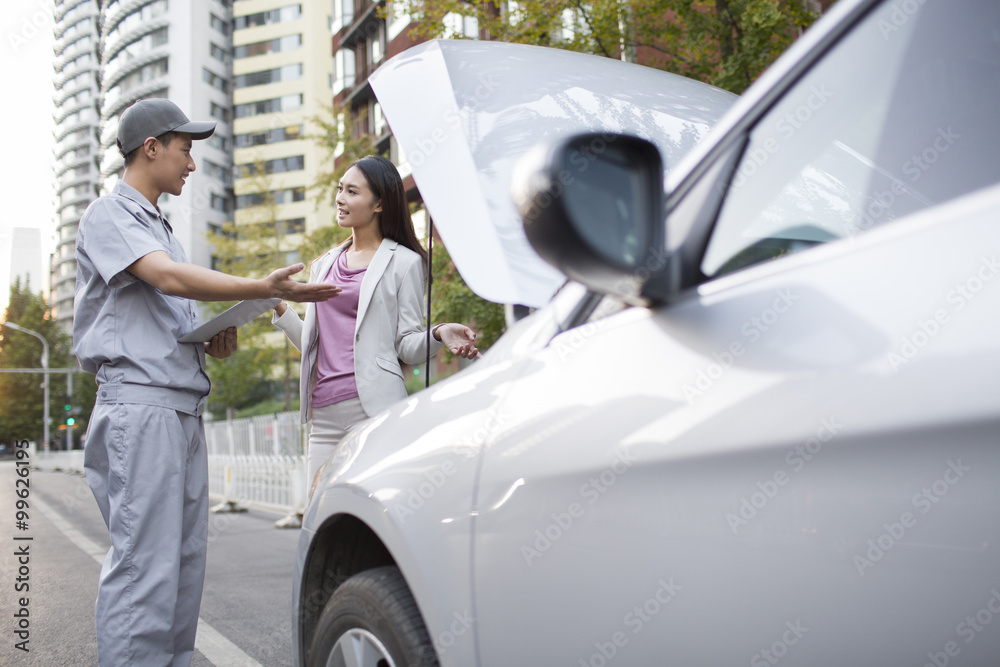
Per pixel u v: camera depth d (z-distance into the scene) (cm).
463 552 143
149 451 244
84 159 10550
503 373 155
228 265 2478
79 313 259
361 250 305
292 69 6588
